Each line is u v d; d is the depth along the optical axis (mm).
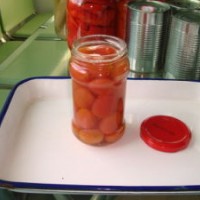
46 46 553
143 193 253
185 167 289
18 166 284
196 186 255
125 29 409
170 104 384
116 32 423
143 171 282
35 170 281
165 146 301
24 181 267
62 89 393
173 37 381
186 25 358
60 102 384
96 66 276
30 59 501
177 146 301
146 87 388
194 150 310
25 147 309
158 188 254
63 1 511
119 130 314
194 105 384
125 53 289
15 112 345
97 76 278
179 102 388
